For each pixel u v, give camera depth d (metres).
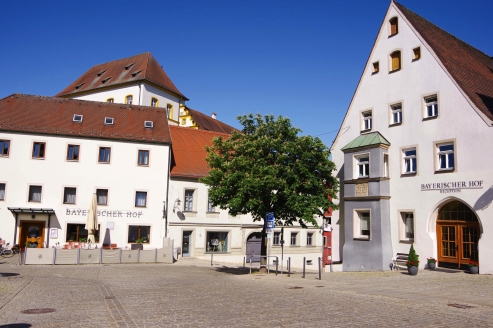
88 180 32.84
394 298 12.45
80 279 18.81
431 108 23.36
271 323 9.09
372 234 24.06
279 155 21.52
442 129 22.44
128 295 13.52
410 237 23.53
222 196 22.09
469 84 23.02
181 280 18.75
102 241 32.38
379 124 25.81
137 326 8.88
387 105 25.47
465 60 26.36
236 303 11.71
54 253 25.92
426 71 23.61
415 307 10.95
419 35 24.20
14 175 31.66
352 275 20.50
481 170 20.52
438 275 19.50
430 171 22.73
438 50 24.03
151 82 51.56
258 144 21.48
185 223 34.25
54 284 16.53
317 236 40.53
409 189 23.58
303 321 9.27
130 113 37.28
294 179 21.56
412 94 24.17
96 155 33.22
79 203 32.47
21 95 35.78
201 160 37.66
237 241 36.12
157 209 33.75
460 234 21.55
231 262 35.50
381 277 19.05
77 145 33.06
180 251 33.72
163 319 9.57
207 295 13.41
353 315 9.91
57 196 32.16
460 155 21.48
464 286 15.37
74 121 34.44
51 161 32.41
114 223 32.81
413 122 23.91
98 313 10.31
